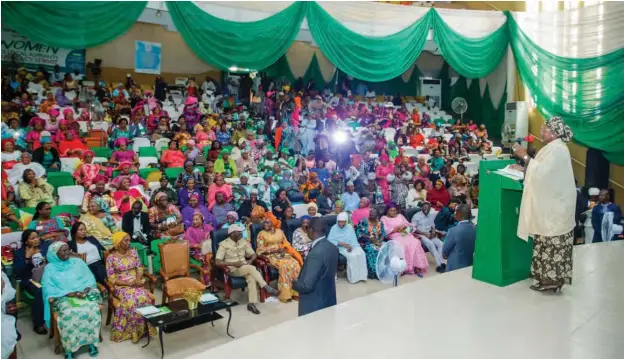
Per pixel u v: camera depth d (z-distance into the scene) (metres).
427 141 13.60
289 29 7.76
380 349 3.00
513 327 3.24
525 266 4.32
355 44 8.59
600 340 3.02
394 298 3.91
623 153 10.74
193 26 6.89
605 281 4.23
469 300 3.78
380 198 10.24
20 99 10.66
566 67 10.66
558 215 3.69
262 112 13.52
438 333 3.19
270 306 6.20
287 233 7.35
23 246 5.62
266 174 9.54
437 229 8.20
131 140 10.45
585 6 10.60
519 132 13.80
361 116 14.68
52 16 5.71
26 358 4.71
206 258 6.62
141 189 8.14
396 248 7.28
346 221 7.34
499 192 4.07
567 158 3.68
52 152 8.68
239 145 10.72
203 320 4.95
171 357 4.73
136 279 5.52
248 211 8.01
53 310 4.82
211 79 14.84
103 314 5.82
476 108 16.39
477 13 10.62
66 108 10.89
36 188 7.53
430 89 17.55
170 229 6.81
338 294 6.61
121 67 14.23
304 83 16.42
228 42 7.20
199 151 10.41
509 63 14.31
